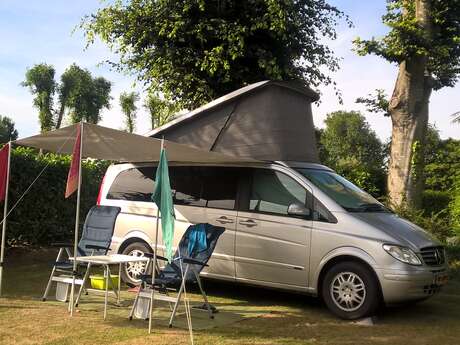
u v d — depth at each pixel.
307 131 8.33
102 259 6.58
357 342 5.69
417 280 6.42
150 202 8.29
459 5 13.37
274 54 13.45
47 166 11.16
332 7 13.75
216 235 6.79
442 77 15.17
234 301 7.69
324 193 7.09
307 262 6.94
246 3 13.05
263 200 7.43
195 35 13.27
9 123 42.28
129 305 7.12
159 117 16.55
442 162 22.80
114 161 9.45
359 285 6.59
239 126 7.95
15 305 6.94
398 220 7.25
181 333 5.81
